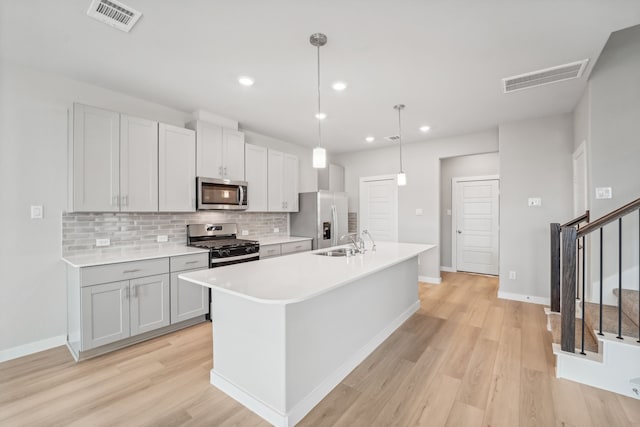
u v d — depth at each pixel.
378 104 3.40
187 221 3.71
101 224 2.98
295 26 1.99
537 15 1.87
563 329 2.18
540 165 3.88
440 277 5.22
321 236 4.87
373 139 5.00
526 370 2.30
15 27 1.99
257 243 3.82
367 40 2.15
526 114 3.75
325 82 2.84
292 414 1.74
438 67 2.54
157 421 1.75
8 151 2.47
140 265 2.73
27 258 2.56
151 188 3.09
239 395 1.92
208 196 3.53
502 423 1.73
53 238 2.69
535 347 2.69
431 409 1.86
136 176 2.98
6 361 2.44
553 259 3.19
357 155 5.97
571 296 2.15
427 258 5.13
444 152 4.93
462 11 1.84
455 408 1.87
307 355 1.89
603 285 2.73
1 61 2.44
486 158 5.81
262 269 2.16
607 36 2.10
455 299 4.15
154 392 2.02
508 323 3.26
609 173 2.72
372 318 2.69
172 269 2.97
